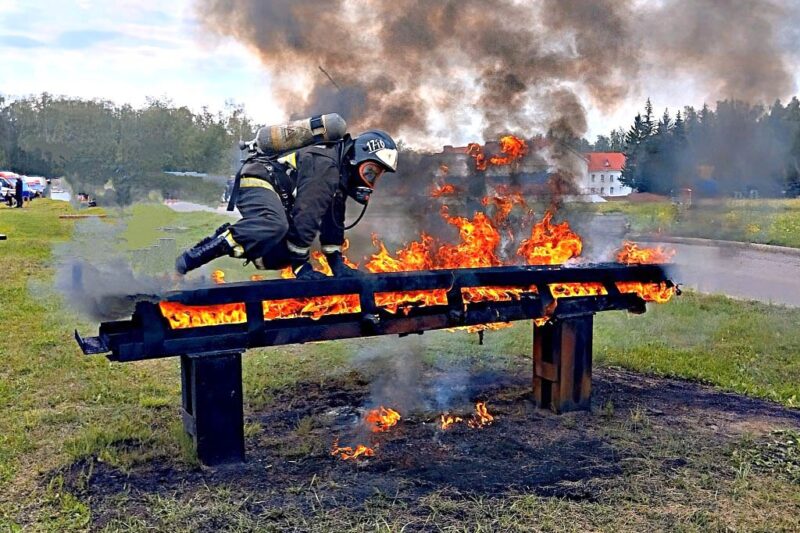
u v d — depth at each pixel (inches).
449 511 137.3
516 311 183.5
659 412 200.8
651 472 156.9
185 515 133.9
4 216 726.5
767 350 279.1
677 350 277.7
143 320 143.6
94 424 188.9
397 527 130.6
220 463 157.2
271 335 154.9
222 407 155.9
